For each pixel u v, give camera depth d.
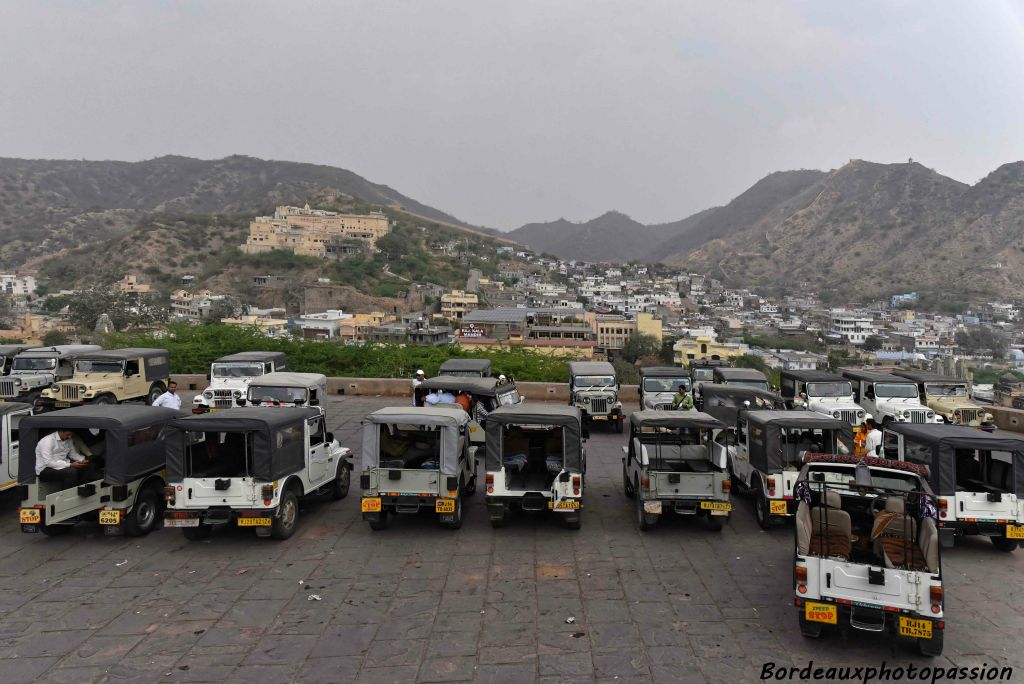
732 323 164.75
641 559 9.73
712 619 7.80
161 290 151.50
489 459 10.77
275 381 15.78
